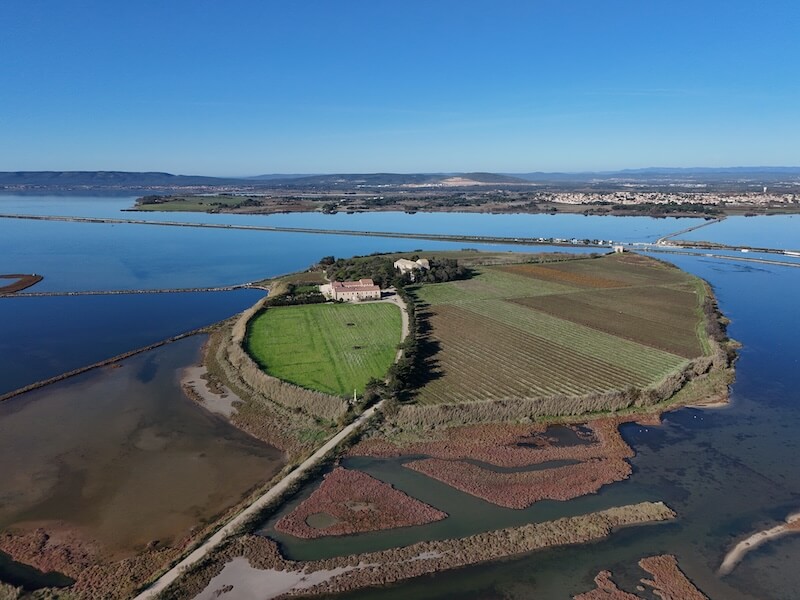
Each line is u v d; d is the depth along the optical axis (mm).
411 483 69500
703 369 104688
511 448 78000
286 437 81500
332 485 68625
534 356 111625
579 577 54000
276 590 51969
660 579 53594
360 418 84812
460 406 85938
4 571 54344
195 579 52906
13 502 65438
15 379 103188
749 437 82125
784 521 62875
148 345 123688
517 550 57062
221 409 91125
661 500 66562
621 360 109688
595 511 64250
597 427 84375
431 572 54281
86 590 51656
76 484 69312
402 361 99438
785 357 116562
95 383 101250
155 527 61375
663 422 86938
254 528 60844
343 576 53594
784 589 52656
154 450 77875
